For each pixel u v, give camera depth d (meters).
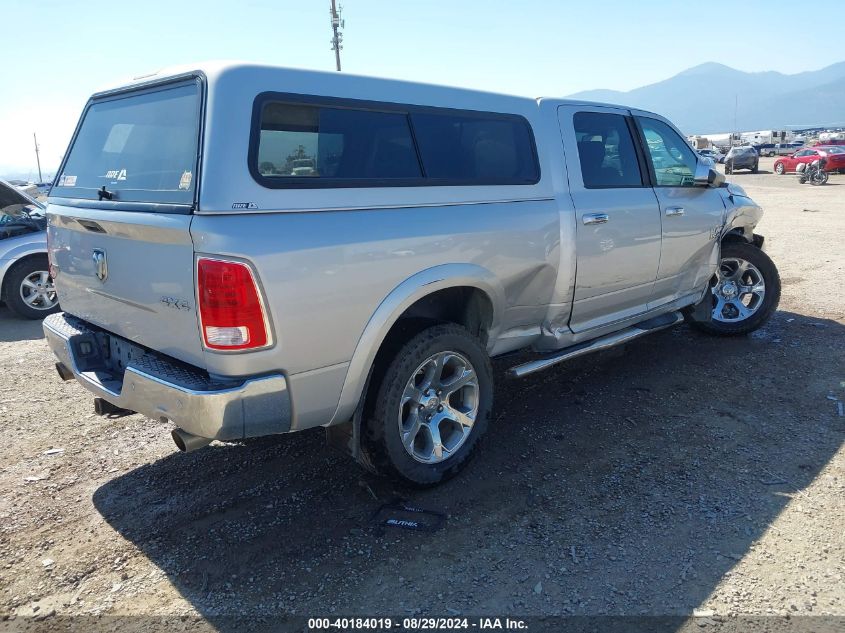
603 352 5.72
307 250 2.74
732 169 37.31
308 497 3.50
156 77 3.09
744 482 3.50
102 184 3.32
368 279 2.97
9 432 4.43
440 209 3.32
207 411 2.64
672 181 5.00
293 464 3.87
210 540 3.14
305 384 2.86
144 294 2.93
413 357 3.21
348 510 3.36
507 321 3.92
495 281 3.60
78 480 3.76
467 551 2.98
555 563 2.88
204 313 2.60
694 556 2.90
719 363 5.35
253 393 2.70
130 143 3.17
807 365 5.25
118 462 3.97
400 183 3.19
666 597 2.65
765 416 4.32
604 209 4.25
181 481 3.72
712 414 4.38
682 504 3.30
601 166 4.40
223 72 2.71
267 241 2.63
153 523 3.30
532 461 3.80
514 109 3.89
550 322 4.21
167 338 2.88
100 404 3.41
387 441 3.20
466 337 3.47
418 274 3.18
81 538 3.18
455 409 3.56
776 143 71.62
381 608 2.64
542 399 4.72
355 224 2.94
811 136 94.69
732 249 5.86
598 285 4.35
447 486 3.55
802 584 2.70
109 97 3.47
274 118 2.79
